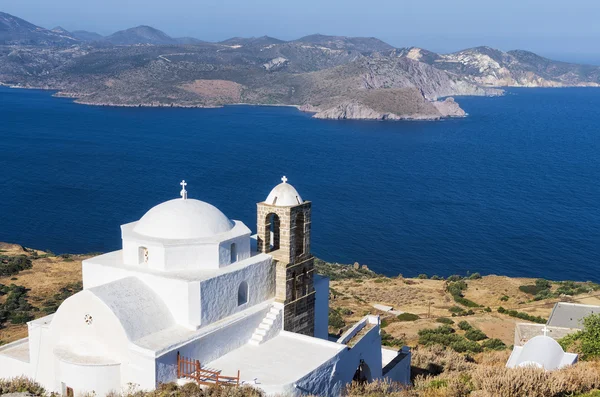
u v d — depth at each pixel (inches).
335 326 2017.7
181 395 894.4
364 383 1111.0
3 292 2252.7
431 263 3956.7
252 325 1119.0
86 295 973.2
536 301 2539.4
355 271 3459.6
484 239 4478.3
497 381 839.1
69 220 4776.1
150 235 1088.8
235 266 1109.7
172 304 1023.6
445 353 1520.7
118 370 952.9
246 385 912.3
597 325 1244.5
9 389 1011.3
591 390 846.5
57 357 971.3
